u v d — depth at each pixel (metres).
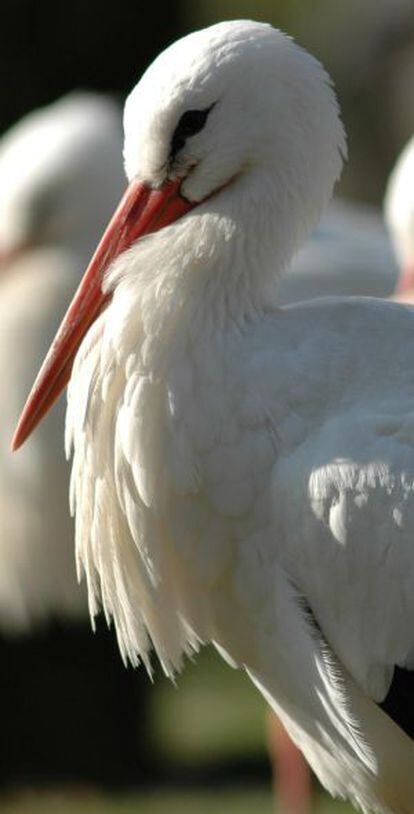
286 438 8.79
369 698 9.06
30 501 15.82
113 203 16.09
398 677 8.91
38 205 15.98
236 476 8.83
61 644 18.95
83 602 16.47
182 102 8.98
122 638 9.55
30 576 16.27
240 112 8.98
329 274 15.20
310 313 8.98
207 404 8.81
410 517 8.62
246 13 31.81
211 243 9.00
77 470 9.13
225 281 9.00
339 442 8.73
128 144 9.23
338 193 28.59
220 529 8.97
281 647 9.07
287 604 8.93
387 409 8.77
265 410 8.78
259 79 8.95
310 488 8.72
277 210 9.08
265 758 18.66
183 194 9.16
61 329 9.21
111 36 18.44
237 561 9.02
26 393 15.73
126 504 9.06
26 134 16.42
